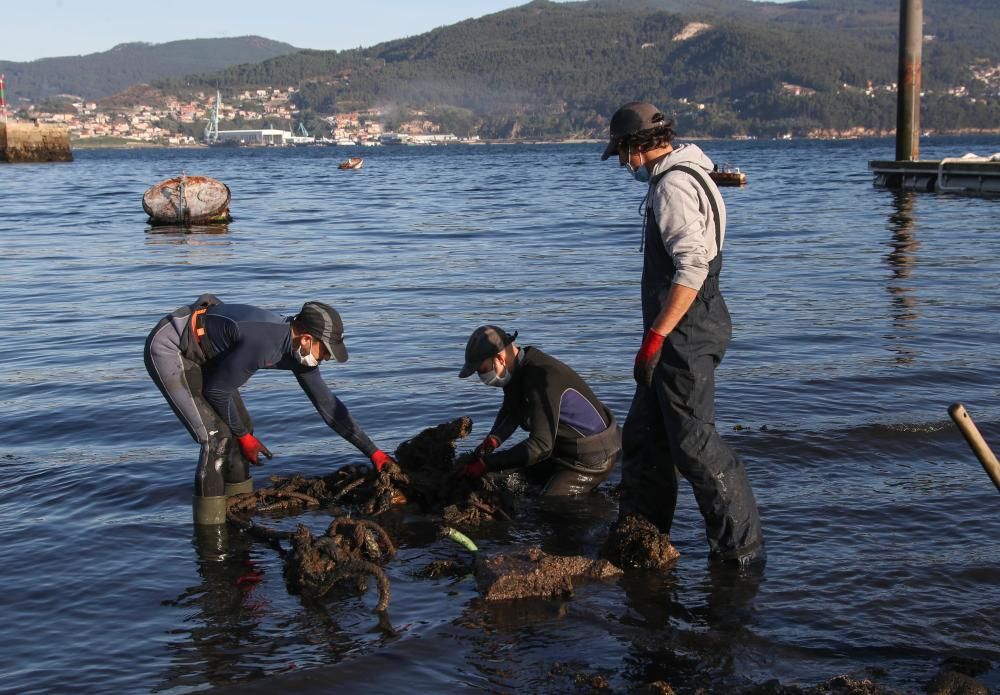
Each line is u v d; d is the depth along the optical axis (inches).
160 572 172.9
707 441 170.1
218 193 886.4
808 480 213.6
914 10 1162.0
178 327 190.5
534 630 151.1
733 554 172.9
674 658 142.3
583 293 470.3
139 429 257.6
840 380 294.5
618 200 1141.1
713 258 166.7
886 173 1223.5
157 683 136.1
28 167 2701.8
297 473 225.5
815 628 150.1
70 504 205.6
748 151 4281.5
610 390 287.4
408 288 492.7
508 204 1106.7
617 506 209.5
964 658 141.0
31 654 144.4
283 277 539.2
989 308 410.0
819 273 523.8
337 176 2124.8
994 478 139.3
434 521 201.3
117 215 1021.8
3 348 361.4
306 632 150.7
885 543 180.1
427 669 139.5
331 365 326.6
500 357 205.3
